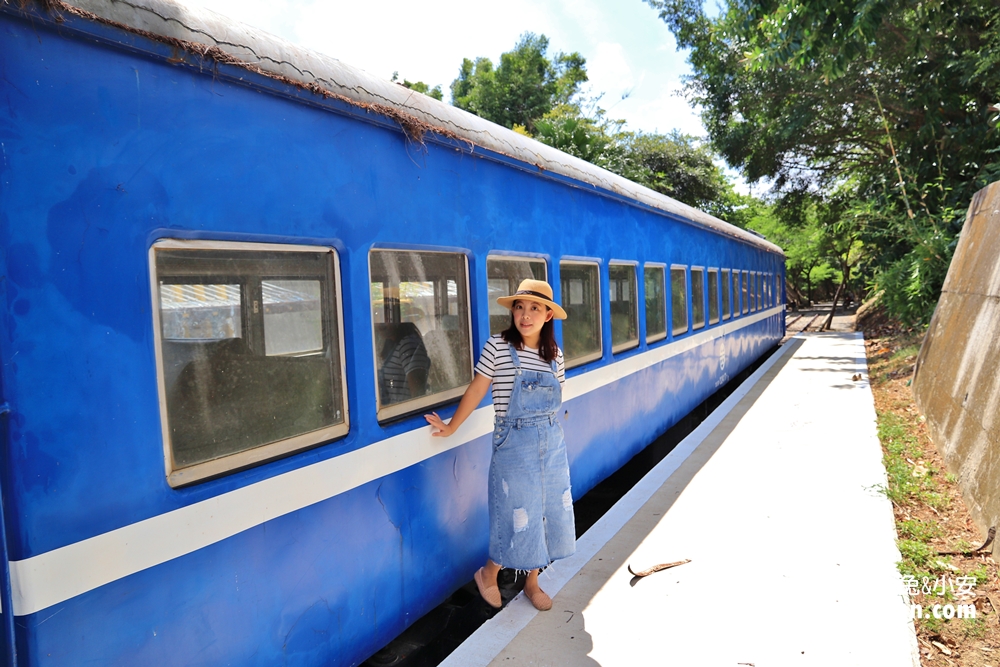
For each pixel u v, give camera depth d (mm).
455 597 4090
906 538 4566
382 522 2949
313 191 2572
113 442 1899
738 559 4105
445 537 3410
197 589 2135
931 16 12258
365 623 2855
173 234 2070
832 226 21594
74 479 1808
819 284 47031
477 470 3689
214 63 2152
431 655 3510
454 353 3551
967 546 4414
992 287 6602
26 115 1714
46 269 1751
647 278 6793
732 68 18047
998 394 5180
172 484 2094
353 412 2791
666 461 6242
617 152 23359
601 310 5488
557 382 3279
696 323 8828
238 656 2275
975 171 13797
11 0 1664
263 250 2408
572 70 37344
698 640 3227
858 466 5977
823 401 9062
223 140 2215
